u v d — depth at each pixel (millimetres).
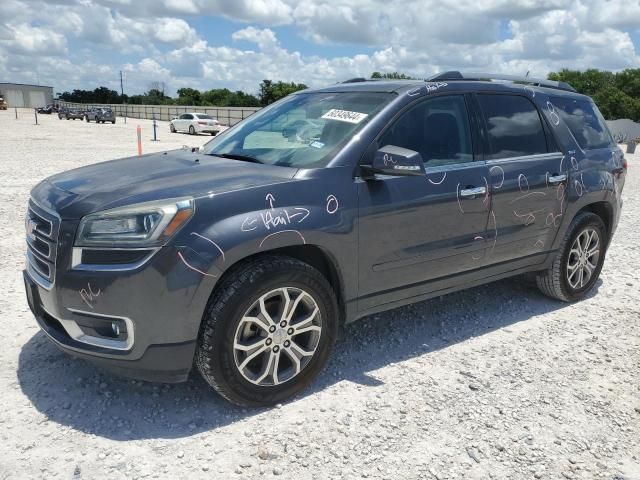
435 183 3744
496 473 2760
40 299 3154
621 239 7867
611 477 2770
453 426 3123
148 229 2785
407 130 3721
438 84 3969
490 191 4055
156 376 2951
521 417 3238
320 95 4207
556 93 4902
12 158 15820
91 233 2832
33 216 3256
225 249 2867
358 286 3510
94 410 3141
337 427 3064
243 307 2971
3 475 2588
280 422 3098
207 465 2715
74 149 19984
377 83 4121
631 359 4039
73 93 130625
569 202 4691
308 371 3342
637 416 3314
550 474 2771
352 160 3414
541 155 4535
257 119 4352
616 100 72438
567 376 3746
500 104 4344
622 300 5285
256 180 3145
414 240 3693
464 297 5168
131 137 29844
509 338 4316
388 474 2713
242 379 3070
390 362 3855
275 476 2662
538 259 4684
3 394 3256
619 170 5211
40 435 2896
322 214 3213
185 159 3801
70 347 2990
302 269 3156
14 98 124312
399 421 3145
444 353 4020
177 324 2846
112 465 2693
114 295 2781
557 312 4910
